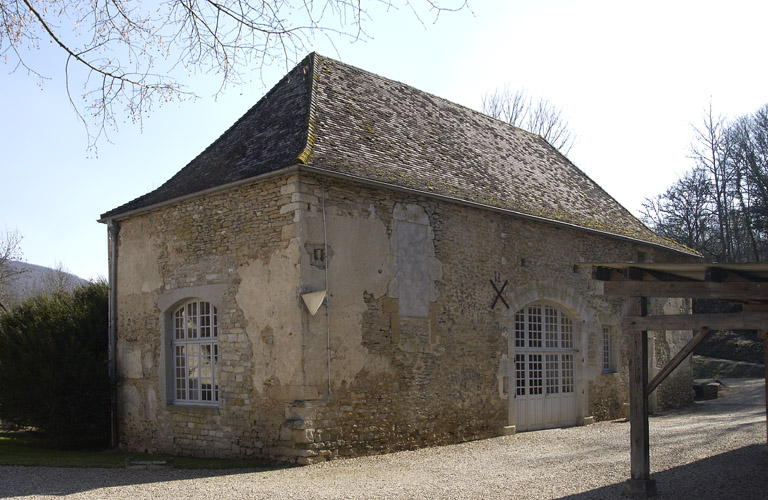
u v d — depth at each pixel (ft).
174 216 39.29
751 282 22.22
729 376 85.87
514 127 60.03
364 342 34.45
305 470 29.94
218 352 35.96
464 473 28.99
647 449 24.39
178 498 24.26
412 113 46.32
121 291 42.52
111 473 30.68
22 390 41.29
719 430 41.63
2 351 42.37
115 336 42.60
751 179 93.97
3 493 25.95
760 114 95.55
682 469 28.96
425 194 37.06
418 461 32.30
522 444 38.24
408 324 36.68
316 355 32.24
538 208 46.14
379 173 35.60
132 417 40.96
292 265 32.35
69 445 41.96
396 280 36.32
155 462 32.09
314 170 32.22
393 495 24.40
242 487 26.20
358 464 31.42
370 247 35.22
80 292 47.44
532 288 44.73
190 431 37.14
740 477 27.17
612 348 52.60
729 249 97.30
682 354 23.71
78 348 42.14
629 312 24.86
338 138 36.63
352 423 33.47
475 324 40.57
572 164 62.34
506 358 42.52
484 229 41.86
